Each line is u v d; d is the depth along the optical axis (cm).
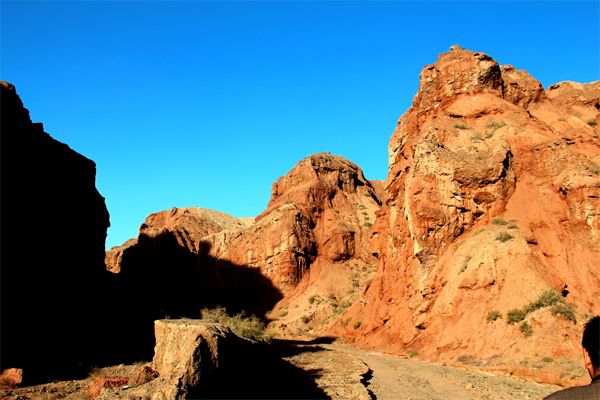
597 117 4719
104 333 3884
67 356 2939
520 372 2462
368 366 2981
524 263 3167
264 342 3025
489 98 4722
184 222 11131
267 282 7938
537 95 5044
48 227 3831
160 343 1961
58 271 3916
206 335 1719
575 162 3744
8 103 3344
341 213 8919
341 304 6944
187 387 1459
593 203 3366
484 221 3853
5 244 3155
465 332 3081
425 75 5400
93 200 4925
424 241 3872
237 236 8838
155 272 8812
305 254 8062
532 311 2859
